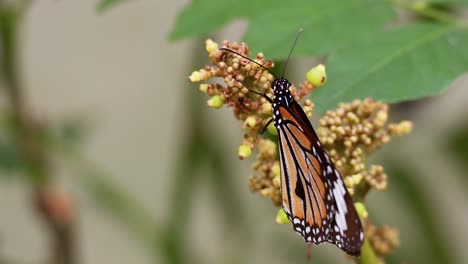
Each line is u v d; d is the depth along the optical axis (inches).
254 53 41.9
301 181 41.1
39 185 48.5
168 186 84.9
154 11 83.3
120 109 85.1
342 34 42.1
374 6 42.4
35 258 86.2
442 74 41.5
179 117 78.2
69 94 84.1
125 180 85.3
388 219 56.2
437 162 62.5
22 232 86.7
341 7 42.3
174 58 83.0
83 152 83.0
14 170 48.3
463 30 42.1
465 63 41.7
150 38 83.6
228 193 54.1
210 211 79.0
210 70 40.4
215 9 42.8
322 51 41.9
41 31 83.8
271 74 40.7
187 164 51.0
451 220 73.4
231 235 57.3
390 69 41.6
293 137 41.0
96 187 50.9
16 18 47.4
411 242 51.4
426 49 41.8
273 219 63.9
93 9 83.7
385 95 41.4
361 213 40.9
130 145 85.4
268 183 41.5
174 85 84.0
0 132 48.3
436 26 42.1
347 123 41.1
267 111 40.6
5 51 47.6
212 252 80.6
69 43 84.4
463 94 68.1
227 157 52.7
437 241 51.2
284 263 67.9
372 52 41.8
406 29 42.1
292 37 42.1
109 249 87.8
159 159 85.6
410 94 41.4
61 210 48.4
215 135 51.6
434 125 55.9
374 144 41.3
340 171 41.2
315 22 42.2
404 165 51.6
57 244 48.7
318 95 41.4
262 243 64.3
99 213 77.3
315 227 40.9
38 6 83.3
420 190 51.4
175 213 50.6
